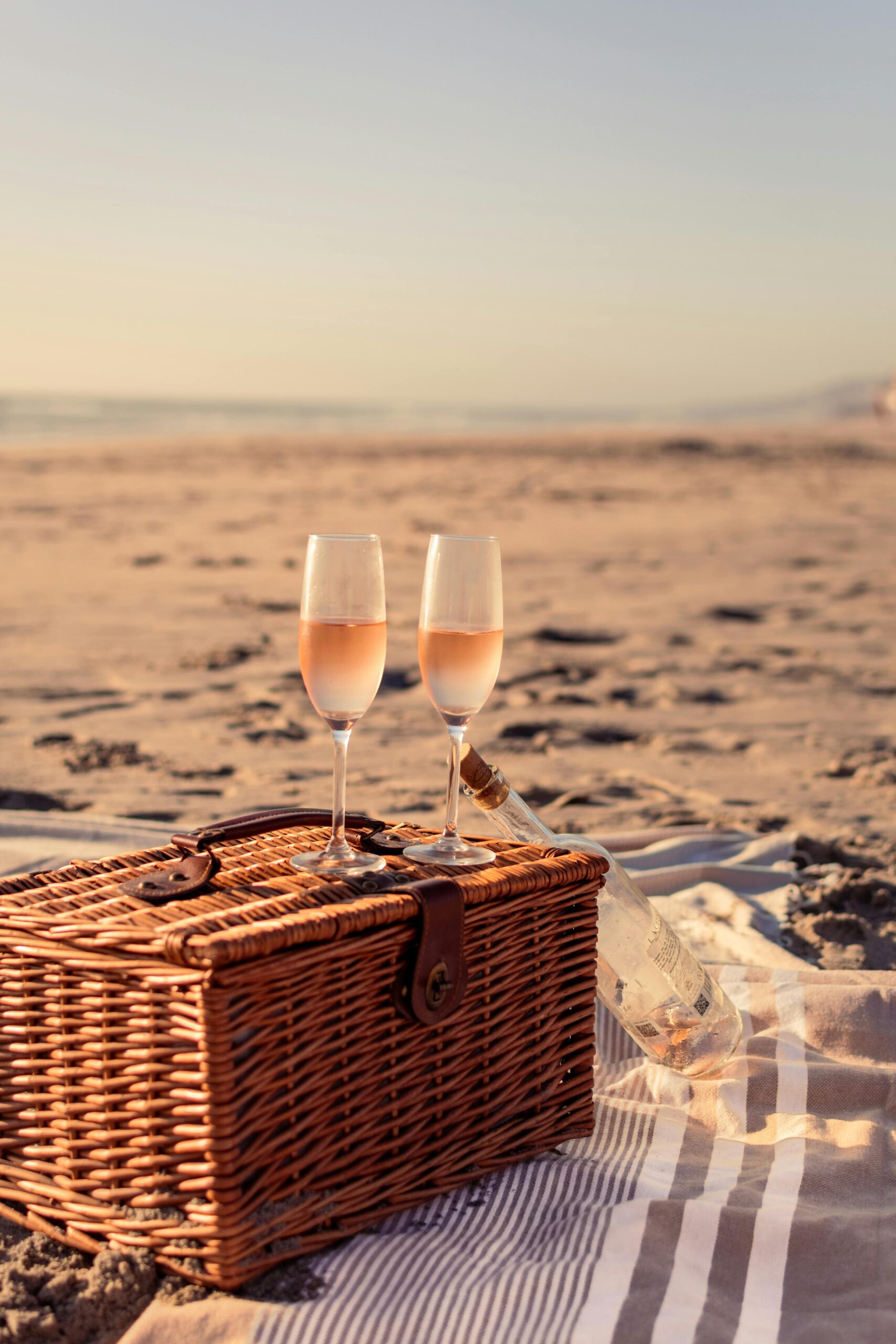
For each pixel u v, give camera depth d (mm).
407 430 47406
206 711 5184
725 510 15141
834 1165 1638
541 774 4395
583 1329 1300
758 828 3785
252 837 1813
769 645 7172
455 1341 1284
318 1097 1434
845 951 2717
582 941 1768
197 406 63312
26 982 1464
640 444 30672
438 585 1621
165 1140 1370
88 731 4773
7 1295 1354
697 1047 1893
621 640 7230
